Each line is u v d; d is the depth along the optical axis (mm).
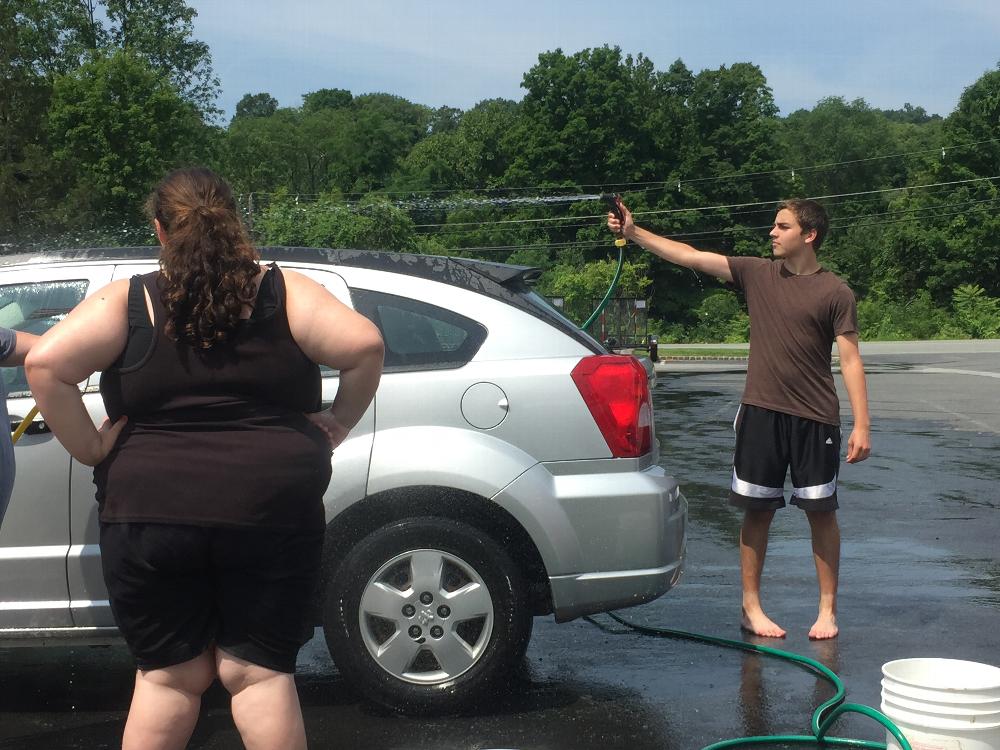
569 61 87500
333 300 2654
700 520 8469
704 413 17578
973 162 73688
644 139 86625
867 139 111250
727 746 3873
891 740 3521
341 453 4129
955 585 6297
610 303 34156
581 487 4180
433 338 4289
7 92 52469
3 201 49062
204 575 2617
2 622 4129
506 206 86750
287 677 2672
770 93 89000
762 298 5324
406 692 4133
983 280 71625
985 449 12594
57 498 4125
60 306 4387
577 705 4316
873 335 63719
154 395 2561
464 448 4133
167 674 2652
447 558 4117
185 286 2512
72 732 4102
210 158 68125
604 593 4184
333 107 153125
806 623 5520
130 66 58312
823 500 5199
